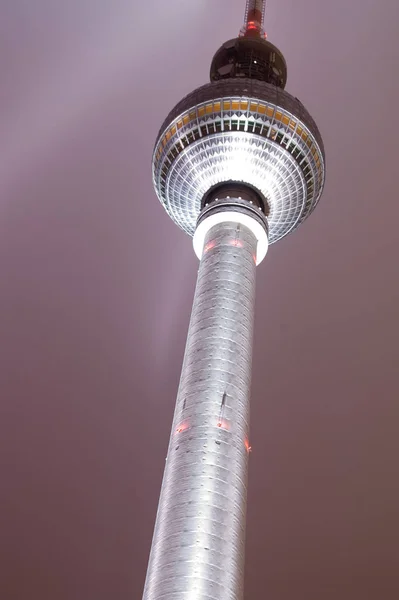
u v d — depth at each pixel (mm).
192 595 34781
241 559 37500
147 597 35781
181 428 42625
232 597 35531
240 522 38750
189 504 38406
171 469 40844
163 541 37438
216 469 40031
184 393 44719
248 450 42969
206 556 36281
